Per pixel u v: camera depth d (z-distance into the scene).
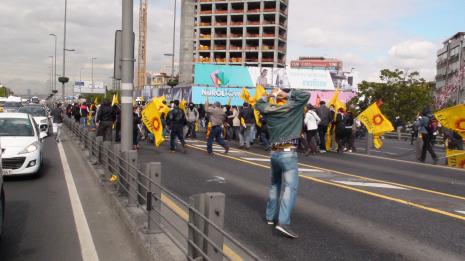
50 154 16.38
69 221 7.23
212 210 3.88
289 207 6.12
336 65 144.12
